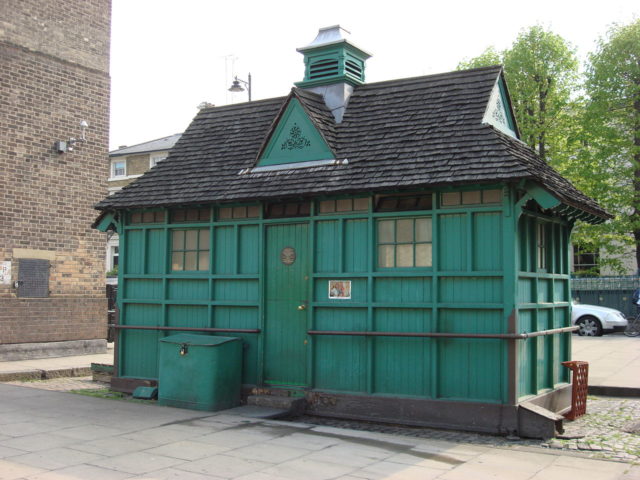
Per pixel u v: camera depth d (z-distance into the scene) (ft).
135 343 35.55
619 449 24.11
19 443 22.98
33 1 48.21
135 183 36.11
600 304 87.35
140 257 35.50
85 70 51.57
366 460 21.89
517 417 25.61
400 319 28.37
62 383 39.19
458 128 29.45
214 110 39.22
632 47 80.38
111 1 54.03
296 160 32.17
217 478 19.48
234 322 32.71
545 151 82.74
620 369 44.21
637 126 82.23
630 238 86.53
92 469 20.02
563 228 33.09
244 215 32.71
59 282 49.14
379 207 29.32
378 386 28.68
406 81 33.94
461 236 27.27
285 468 20.70
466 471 20.92
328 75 35.04
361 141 31.55
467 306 26.81
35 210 47.78
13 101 46.68
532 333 27.30
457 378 27.04
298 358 30.91
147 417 28.09
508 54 82.48
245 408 30.35
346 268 29.68
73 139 49.93
